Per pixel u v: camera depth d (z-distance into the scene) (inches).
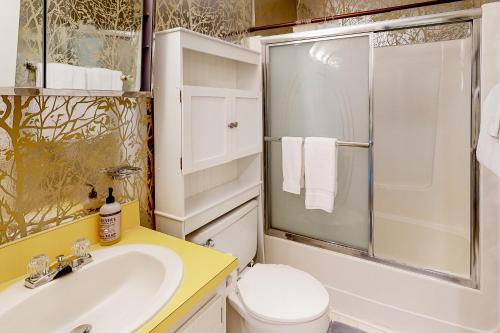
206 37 54.6
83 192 44.5
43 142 39.1
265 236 84.7
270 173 82.5
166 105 51.2
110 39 42.4
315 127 74.7
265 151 81.0
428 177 80.4
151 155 54.2
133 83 46.1
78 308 38.5
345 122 71.2
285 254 82.6
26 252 37.9
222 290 42.7
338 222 76.2
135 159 51.6
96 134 45.3
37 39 34.5
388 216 85.7
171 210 53.4
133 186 51.9
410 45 75.6
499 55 55.7
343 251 75.5
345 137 71.6
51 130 39.8
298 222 81.2
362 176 71.9
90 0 39.6
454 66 73.6
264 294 54.9
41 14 34.6
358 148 71.4
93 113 44.6
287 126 78.1
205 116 55.3
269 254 84.9
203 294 36.5
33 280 35.2
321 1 98.9
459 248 77.5
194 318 36.7
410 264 70.0
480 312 62.4
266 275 61.1
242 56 67.1
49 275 36.2
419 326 67.8
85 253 40.7
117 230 46.4
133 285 42.9
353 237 74.8
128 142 50.2
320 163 70.9
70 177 42.7
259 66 73.7
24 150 37.4
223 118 60.1
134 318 31.4
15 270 37.0
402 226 84.4
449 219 78.9
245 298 53.8
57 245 41.1
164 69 50.6
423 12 84.2
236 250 66.9
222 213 62.4
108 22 41.9
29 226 38.6
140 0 45.6
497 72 56.2
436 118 77.4
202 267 40.6
